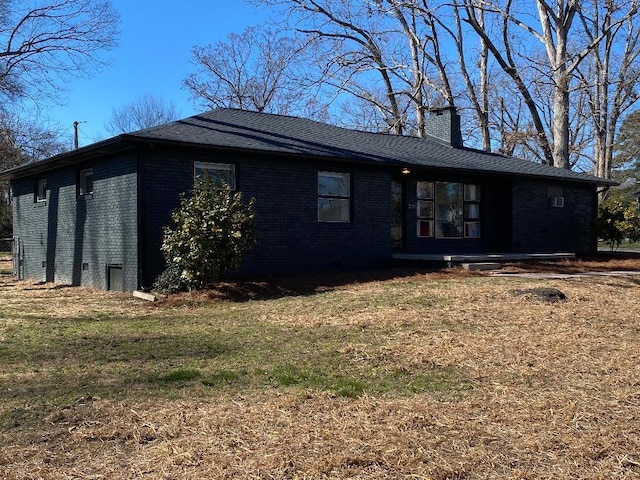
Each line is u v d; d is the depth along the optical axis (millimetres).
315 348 5707
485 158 17562
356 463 3098
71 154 11453
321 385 4492
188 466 3051
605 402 4133
